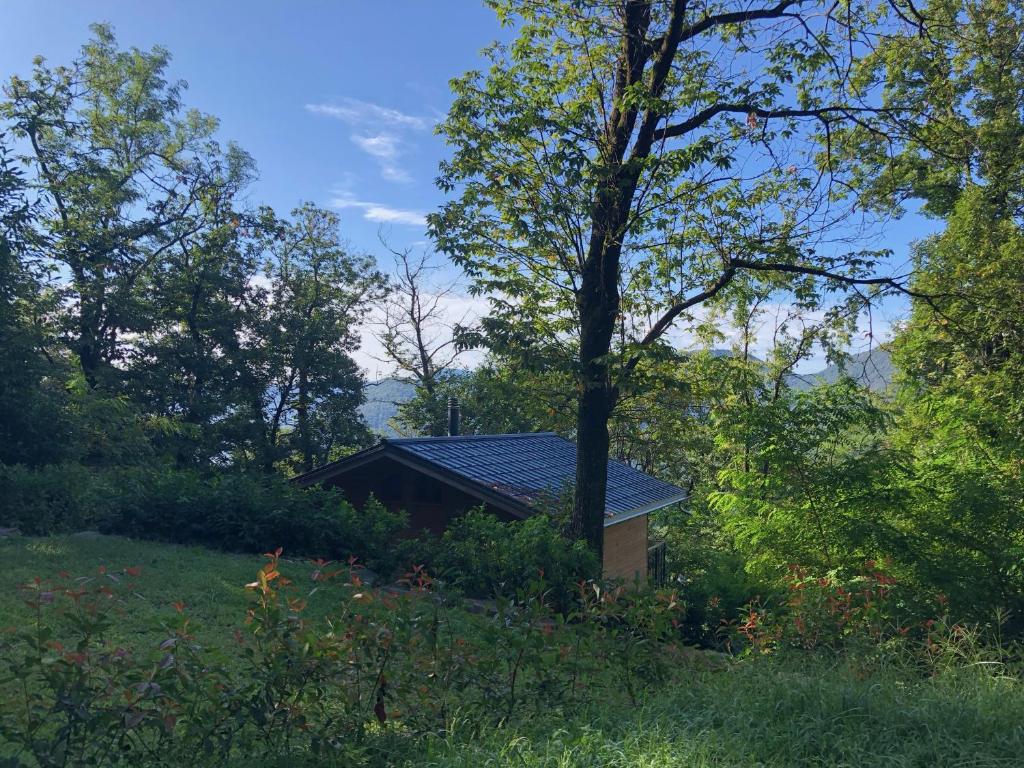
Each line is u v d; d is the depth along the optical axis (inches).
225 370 1331.2
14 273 643.5
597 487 521.0
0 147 647.1
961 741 175.9
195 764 163.6
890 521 390.3
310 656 177.9
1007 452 394.0
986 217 713.6
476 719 201.8
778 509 403.5
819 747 177.9
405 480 706.8
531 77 525.0
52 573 362.9
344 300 1560.0
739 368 561.3
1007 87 713.0
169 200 1275.8
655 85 489.7
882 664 243.3
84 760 152.2
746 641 321.4
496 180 519.8
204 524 538.9
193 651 172.9
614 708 212.2
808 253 509.7
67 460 609.0
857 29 482.6
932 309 591.5
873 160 556.1
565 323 550.0
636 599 247.3
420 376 1659.7
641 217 502.9
